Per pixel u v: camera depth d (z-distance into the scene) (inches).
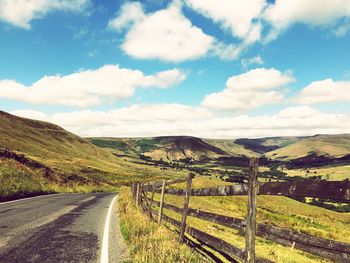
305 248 173.9
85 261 293.6
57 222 506.6
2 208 645.9
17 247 327.9
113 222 545.3
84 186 2094.0
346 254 150.0
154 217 610.5
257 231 227.3
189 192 377.4
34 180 1341.0
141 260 287.1
